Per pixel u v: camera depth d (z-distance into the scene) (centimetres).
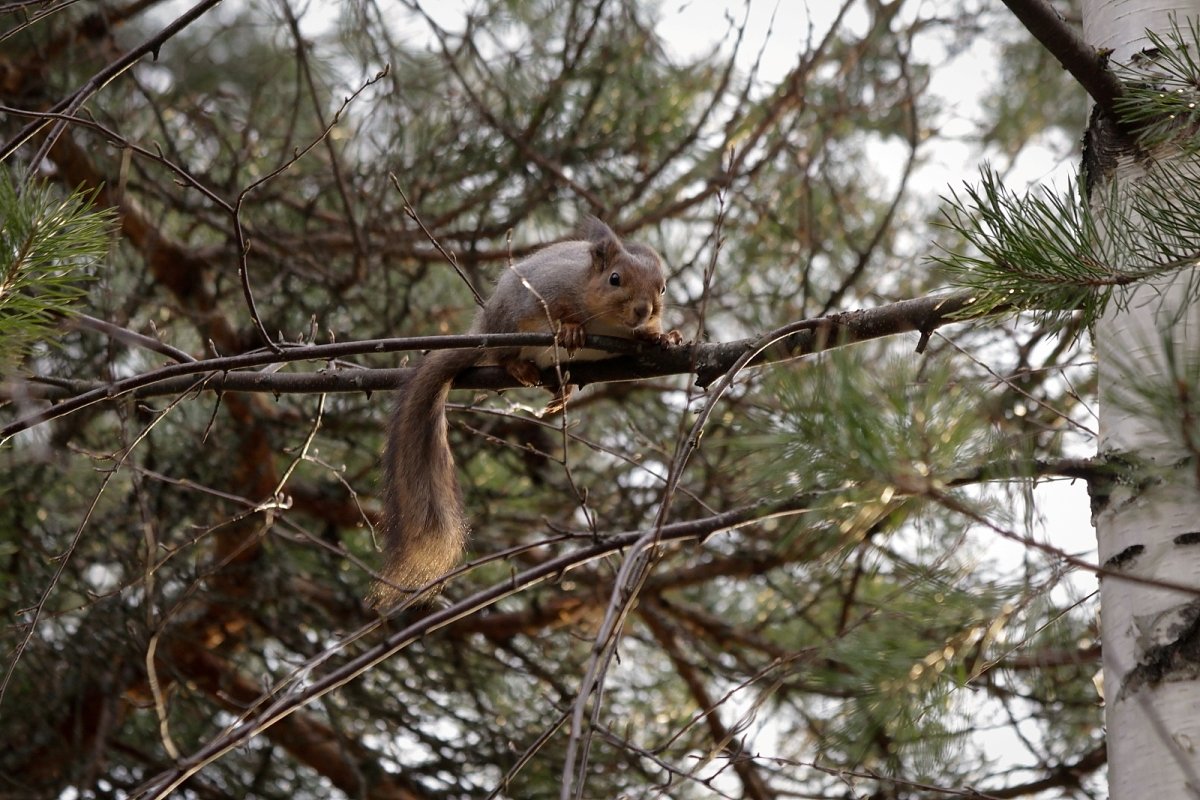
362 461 1350
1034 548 419
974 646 521
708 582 1321
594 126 1272
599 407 1317
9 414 1096
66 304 602
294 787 1322
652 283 861
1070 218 526
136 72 1277
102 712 1227
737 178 1227
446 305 1341
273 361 675
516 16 1269
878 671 502
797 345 720
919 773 529
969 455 422
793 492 440
